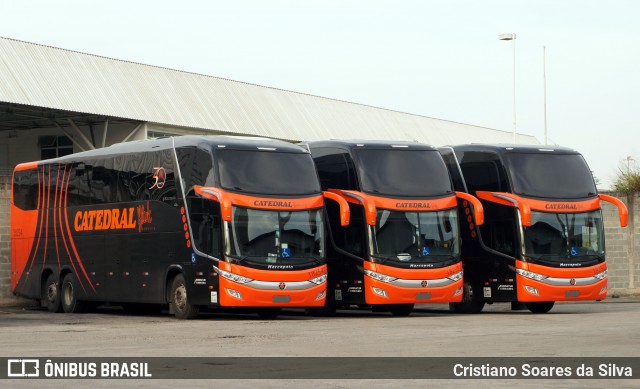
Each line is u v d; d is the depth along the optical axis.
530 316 34.94
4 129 63.38
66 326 30.30
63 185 39.91
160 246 34.47
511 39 68.12
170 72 63.56
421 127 82.81
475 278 38.19
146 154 35.53
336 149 36.59
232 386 15.88
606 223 53.97
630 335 25.52
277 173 33.28
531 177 37.12
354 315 37.72
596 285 36.91
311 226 33.38
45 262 40.66
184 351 21.41
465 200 38.56
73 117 57.47
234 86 67.75
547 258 36.44
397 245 35.00
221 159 32.53
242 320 33.25
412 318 34.16
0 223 42.72
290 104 71.12
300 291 32.78
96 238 37.78
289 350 21.61
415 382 16.41
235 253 31.95
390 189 35.44
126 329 28.62
